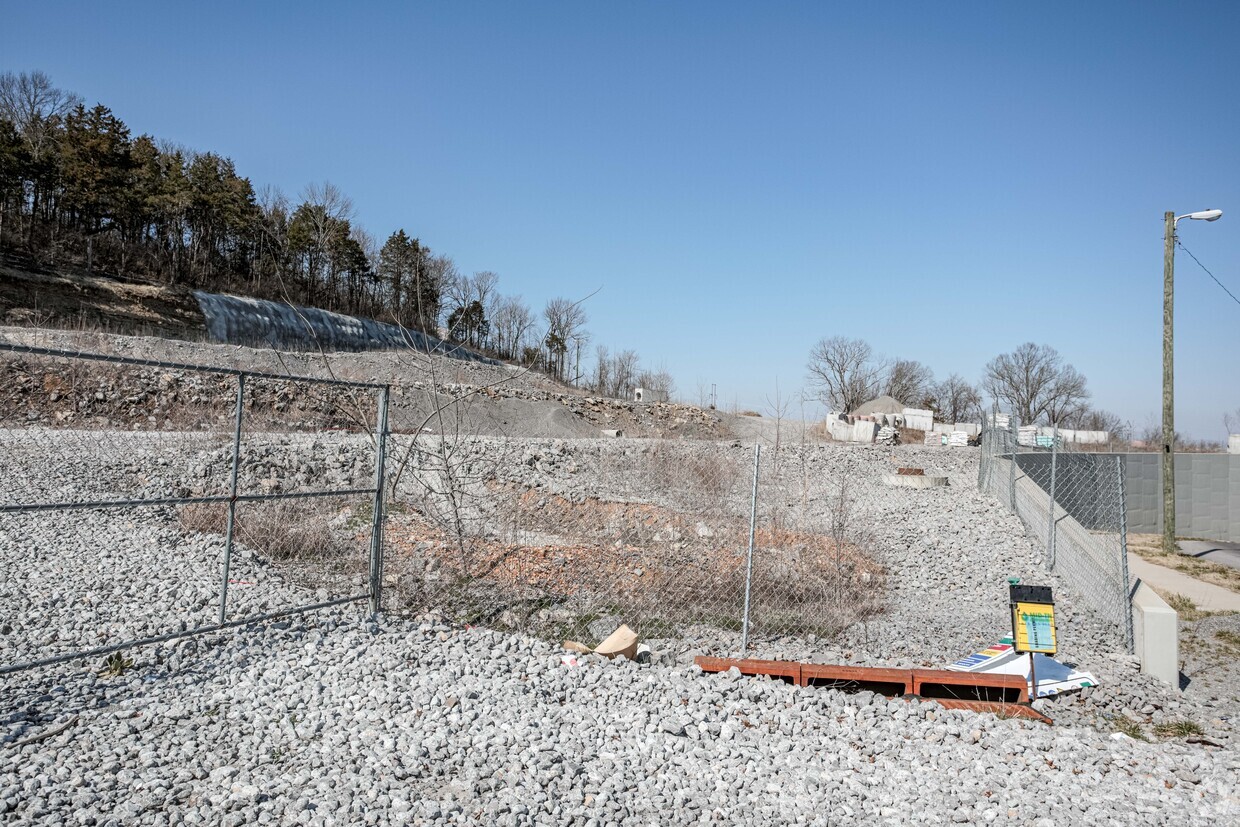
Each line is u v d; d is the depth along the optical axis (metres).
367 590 7.29
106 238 57.72
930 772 4.55
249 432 17.14
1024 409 83.19
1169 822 4.09
